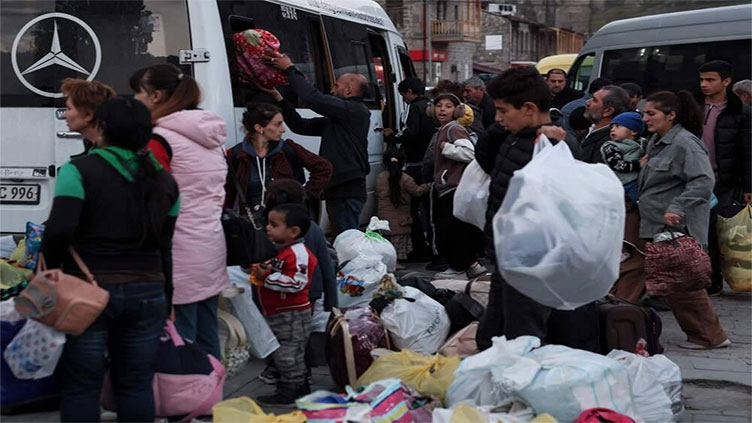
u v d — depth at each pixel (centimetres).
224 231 517
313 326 614
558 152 478
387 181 1055
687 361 682
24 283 562
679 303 720
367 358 569
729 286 951
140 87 496
